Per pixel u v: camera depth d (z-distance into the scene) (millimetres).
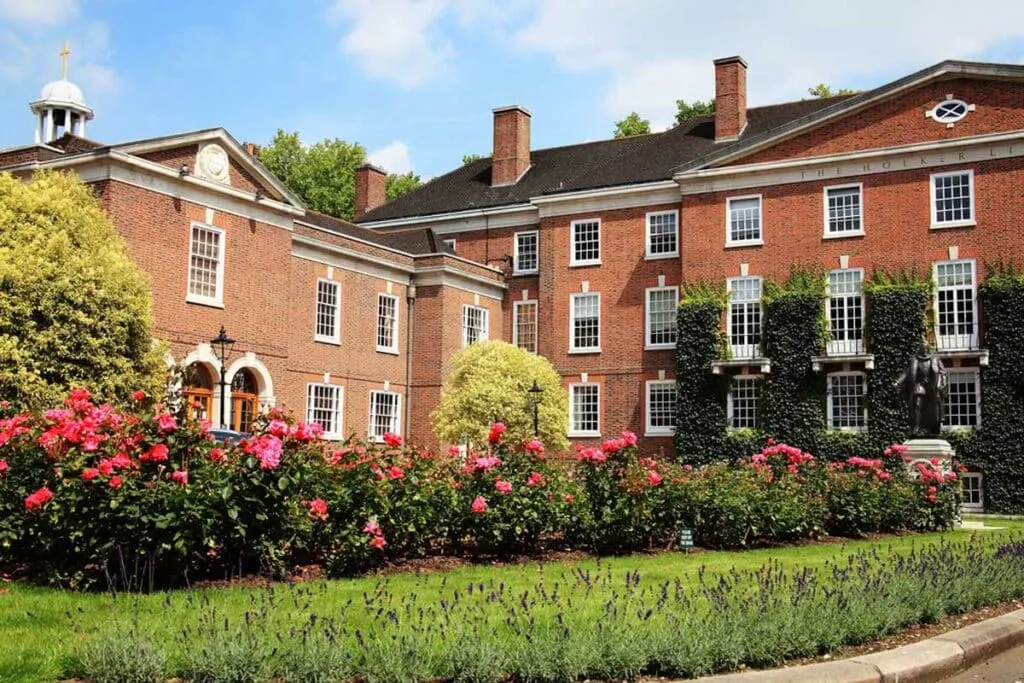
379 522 12875
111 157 25984
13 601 9711
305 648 7004
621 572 12867
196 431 11312
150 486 10742
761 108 42594
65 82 33875
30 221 23328
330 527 12281
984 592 10766
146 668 6812
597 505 15539
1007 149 33156
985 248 33219
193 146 28641
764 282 36781
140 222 26938
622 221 41156
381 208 48938
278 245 31906
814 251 36031
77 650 7293
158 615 8859
